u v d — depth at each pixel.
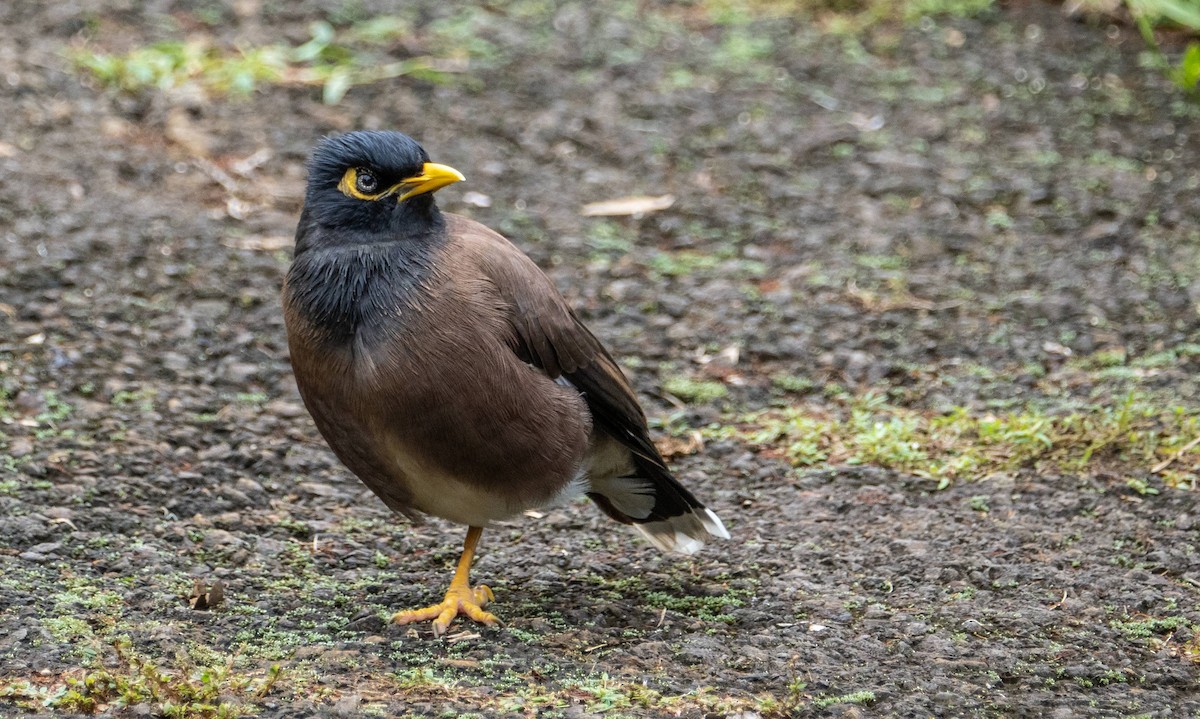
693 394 11.37
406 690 6.96
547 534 9.55
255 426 10.55
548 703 6.84
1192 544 8.91
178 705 6.60
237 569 8.59
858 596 8.35
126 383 10.95
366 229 7.71
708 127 15.92
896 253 13.65
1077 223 14.03
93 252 12.75
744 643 7.69
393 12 18.00
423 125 15.67
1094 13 18.17
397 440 7.69
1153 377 11.28
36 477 9.48
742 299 12.78
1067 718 6.84
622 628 7.98
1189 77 15.79
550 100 16.34
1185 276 12.98
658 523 8.88
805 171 15.15
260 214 13.88
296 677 7.05
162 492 9.48
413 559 9.07
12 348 11.18
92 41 16.77
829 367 11.78
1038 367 11.57
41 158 14.34
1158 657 7.58
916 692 7.09
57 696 6.70
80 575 8.21
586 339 8.21
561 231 13.90
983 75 16.97
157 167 14.50
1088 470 9.91
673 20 18.42
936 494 9.76
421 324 7.53
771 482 10.09
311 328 7.72
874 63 17.33
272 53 16.72
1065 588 8.40
